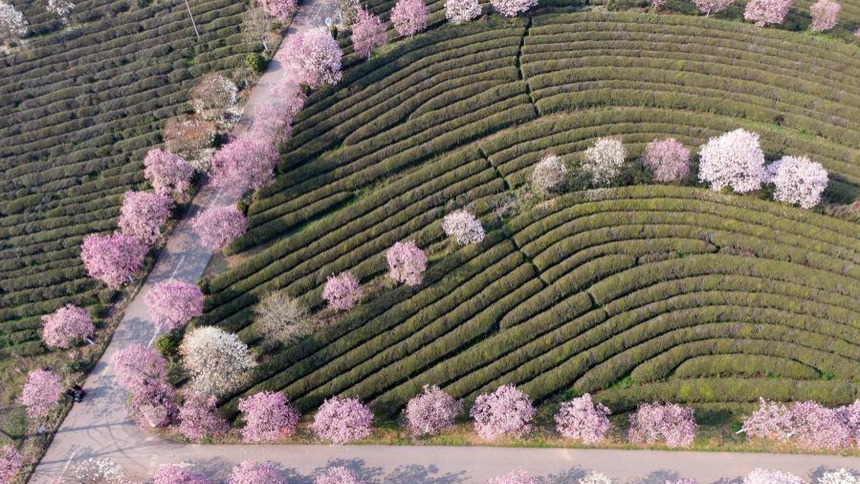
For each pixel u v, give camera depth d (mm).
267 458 62969
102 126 88125
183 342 67875
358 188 81125
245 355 65500
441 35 94938
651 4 99562
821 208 76250
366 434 61656
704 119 84688
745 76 89688
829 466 61219
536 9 99312
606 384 66062
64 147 86250
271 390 66312
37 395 63594
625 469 61312
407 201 78188
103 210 79938
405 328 69500
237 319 70250
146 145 86062
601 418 61281
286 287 72625
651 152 77000
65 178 83375
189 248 76938
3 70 94750
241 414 65500
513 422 60312
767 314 68812
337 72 87562
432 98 88375
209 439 64000
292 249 75562
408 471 61781
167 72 94188
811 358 66188
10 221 79625
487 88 89375
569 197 77688
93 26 99938
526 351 67562
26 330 71188
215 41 96875
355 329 69750
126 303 73000
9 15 96312
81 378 68000
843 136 83500
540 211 76875
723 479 60531
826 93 87438
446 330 69562
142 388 63375
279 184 80625
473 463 62062
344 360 67688
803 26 97312
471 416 64438
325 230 76688
